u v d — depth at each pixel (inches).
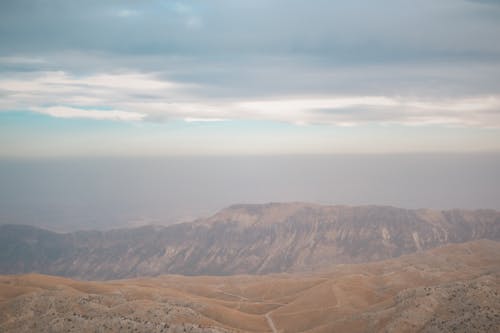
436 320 6747.1
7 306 7185.0
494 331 5871.1
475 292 7121.1
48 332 6333.7
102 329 6304.1
